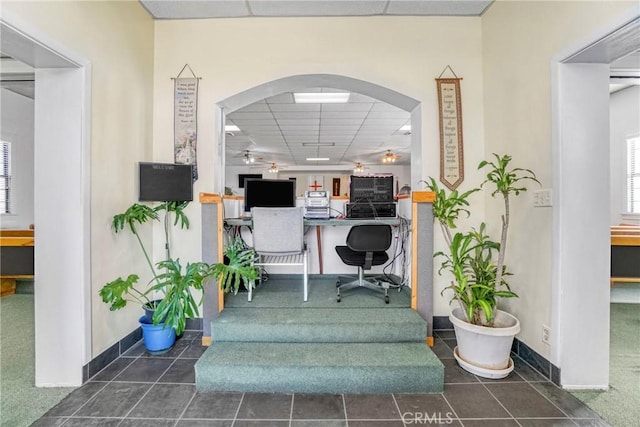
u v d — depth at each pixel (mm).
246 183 3170
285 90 3104
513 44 2322
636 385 1883
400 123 5672
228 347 2131
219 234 2484
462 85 2783
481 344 2014
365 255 2822
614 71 2373
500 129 2496
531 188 2121
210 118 2814
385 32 2801
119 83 2309
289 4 2617
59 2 1750
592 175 1840
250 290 2689
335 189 4695
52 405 1730
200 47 2816
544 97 1991
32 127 4727
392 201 3055
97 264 2062
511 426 1574
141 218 2346
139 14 2574
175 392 1864
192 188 2666
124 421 1608
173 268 2258
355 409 1718
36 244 1920
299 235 2691
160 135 2807
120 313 2314
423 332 2227
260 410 1709
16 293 3826
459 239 2242
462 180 2750
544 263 1999
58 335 1928
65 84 1921
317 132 6328
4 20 1438
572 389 1862
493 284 2225
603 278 1852
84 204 1938
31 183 4715
